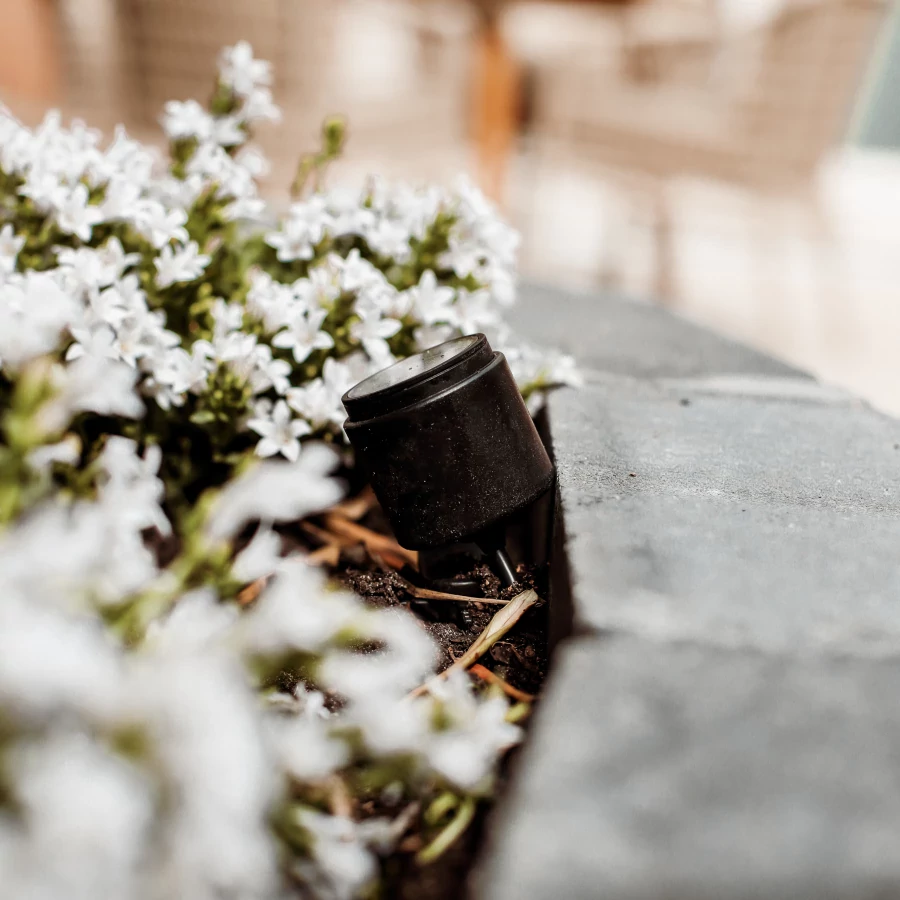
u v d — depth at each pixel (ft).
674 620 1.27
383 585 1.58
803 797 1.11
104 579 1.20
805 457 1.62
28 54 5.17
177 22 3.32
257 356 1.57
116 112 4.23
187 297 1.69
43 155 1.64
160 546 1.66
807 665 1.23
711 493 1.50
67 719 1.07
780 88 3.92
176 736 1.04
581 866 1.07
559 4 4.84
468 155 5.76
